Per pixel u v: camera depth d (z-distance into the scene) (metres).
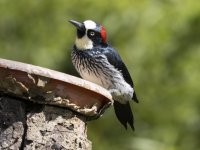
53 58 14.36
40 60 14.27
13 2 14.51
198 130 14.80
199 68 14.58
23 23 14.58
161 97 15.05
